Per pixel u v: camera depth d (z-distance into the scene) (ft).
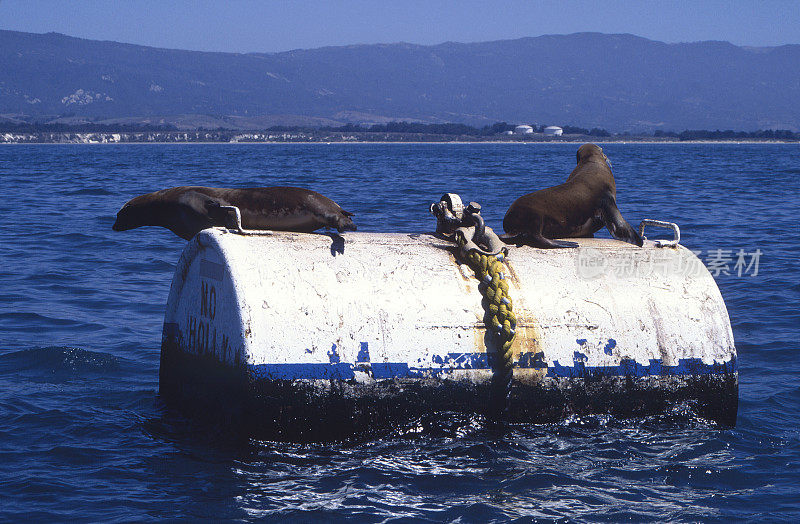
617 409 49.34
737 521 39.27
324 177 332.39
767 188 271.08
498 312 47.09
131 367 67.46
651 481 43.73
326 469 44.34
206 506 40.63
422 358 46.75
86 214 181.06
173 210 53.62
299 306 46.11
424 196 218.79
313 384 45.52
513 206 54.19
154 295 97.09
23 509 40.57
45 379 63.93
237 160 590.55
